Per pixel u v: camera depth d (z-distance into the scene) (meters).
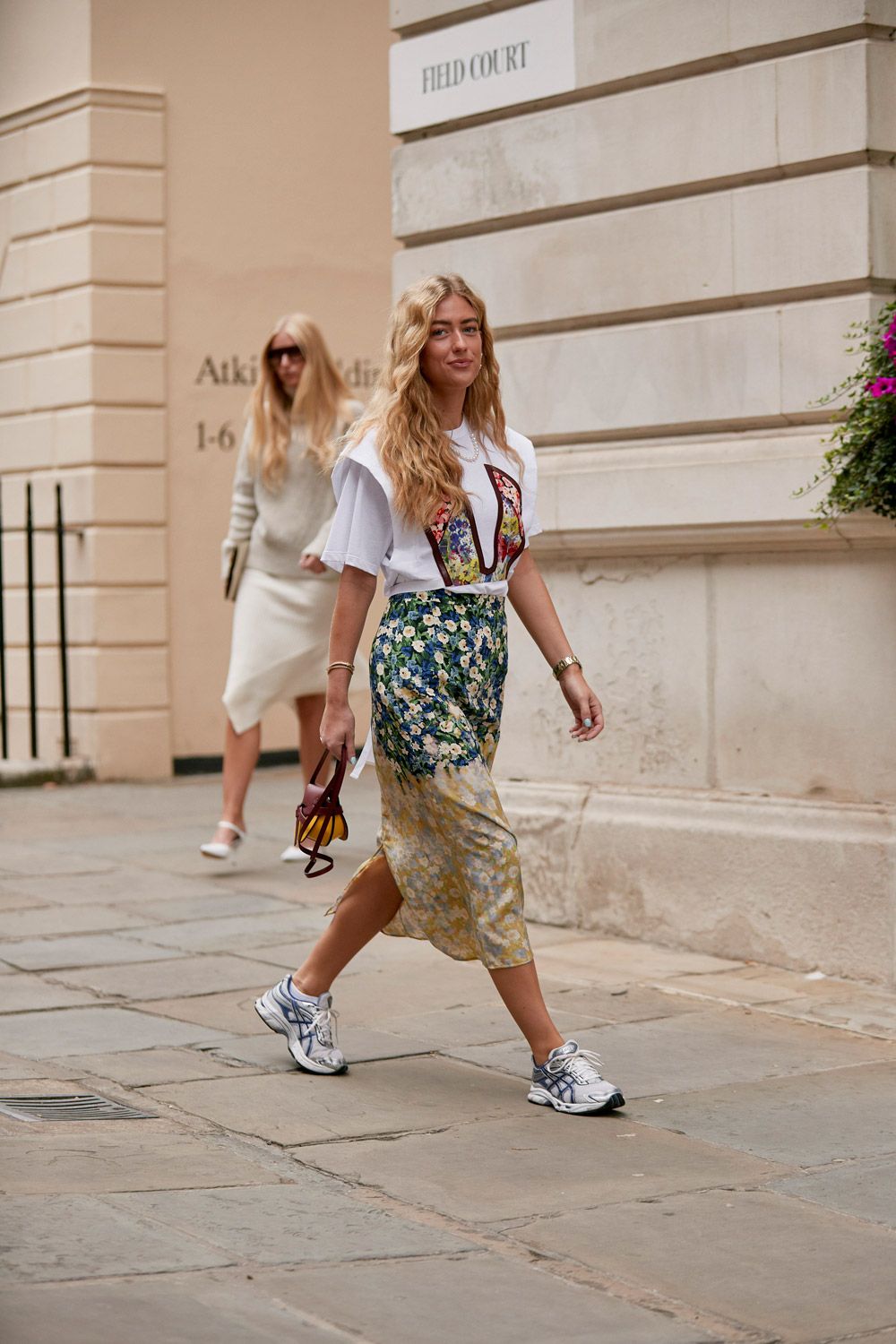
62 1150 4.66
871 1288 3.81
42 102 13.64
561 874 7.83
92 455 13.28
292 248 14.04
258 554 9.14
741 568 7.14
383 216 14.47
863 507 6.46
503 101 7.98
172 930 7.79
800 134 6.79
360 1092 5.32
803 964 6.87
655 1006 6.41
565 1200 4.36
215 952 7.34
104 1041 5.91
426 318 5.14
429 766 5.14
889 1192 4.44
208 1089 5.34
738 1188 4.46
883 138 6.63
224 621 13.75
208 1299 3.65
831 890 6.75
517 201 7.95
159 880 9.05
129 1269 3.80
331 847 10.04
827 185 6.73
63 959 7.20
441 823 5.19
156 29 13.47
